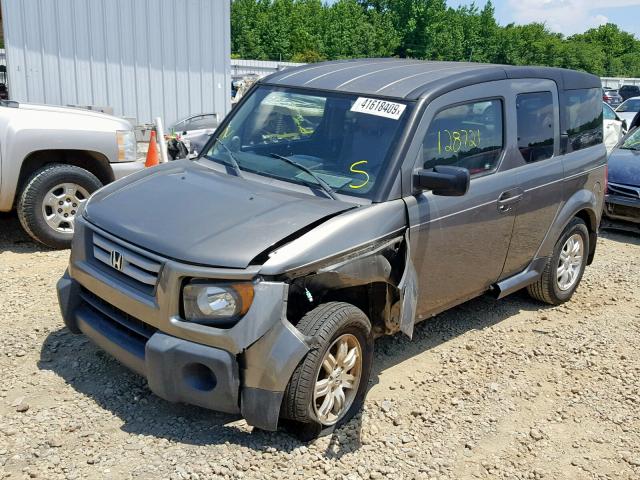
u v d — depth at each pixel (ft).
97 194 15.19
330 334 12.58
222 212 13.25
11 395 13.98
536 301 21.63
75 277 14.32
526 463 13.28
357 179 14.57
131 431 13.02
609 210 30.45
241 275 11.82
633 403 15.74
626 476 13.11
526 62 299.79
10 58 40.22
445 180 14.07
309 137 15.87
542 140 18.93
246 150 16.34
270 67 127.75
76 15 41.75
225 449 12.63
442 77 16.26
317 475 12.22
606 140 42.39
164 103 45.83
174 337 12.24
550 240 19.79
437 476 12.60
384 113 15.26
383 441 13.42
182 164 16.37
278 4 236.43
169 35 45.14
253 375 12.06
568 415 15.10
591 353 18.12
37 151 23.31
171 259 12.21
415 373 16.37
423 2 253.03
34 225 22.80
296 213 13.29
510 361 17.43
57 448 12.40
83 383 14.58
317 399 13.01
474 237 16.61
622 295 22.81
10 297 18.99
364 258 13.39
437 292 16.22
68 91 42.34
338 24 238.48
